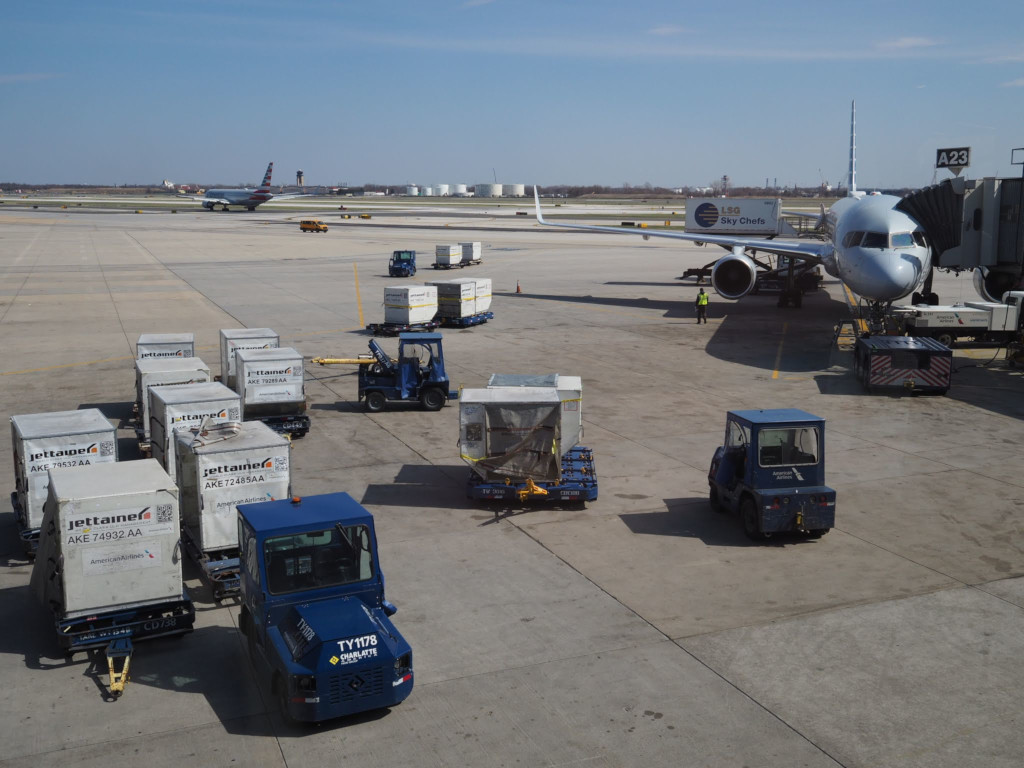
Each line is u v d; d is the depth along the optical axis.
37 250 94.25
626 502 20.11
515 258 88.44
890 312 36.84
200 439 16.80
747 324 46.41
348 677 11.05
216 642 13.95
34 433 17.08
